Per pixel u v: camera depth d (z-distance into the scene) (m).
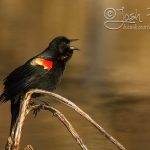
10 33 29.00
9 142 8.16
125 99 17.88
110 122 15.17
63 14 32.12
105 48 26.48
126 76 21.12
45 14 32.66
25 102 8.52
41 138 13.55
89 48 26.62
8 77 9.73
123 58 24.42
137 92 18.78
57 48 9.89
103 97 18.14
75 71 22.02
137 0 30.67
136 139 13.71
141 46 27.02
